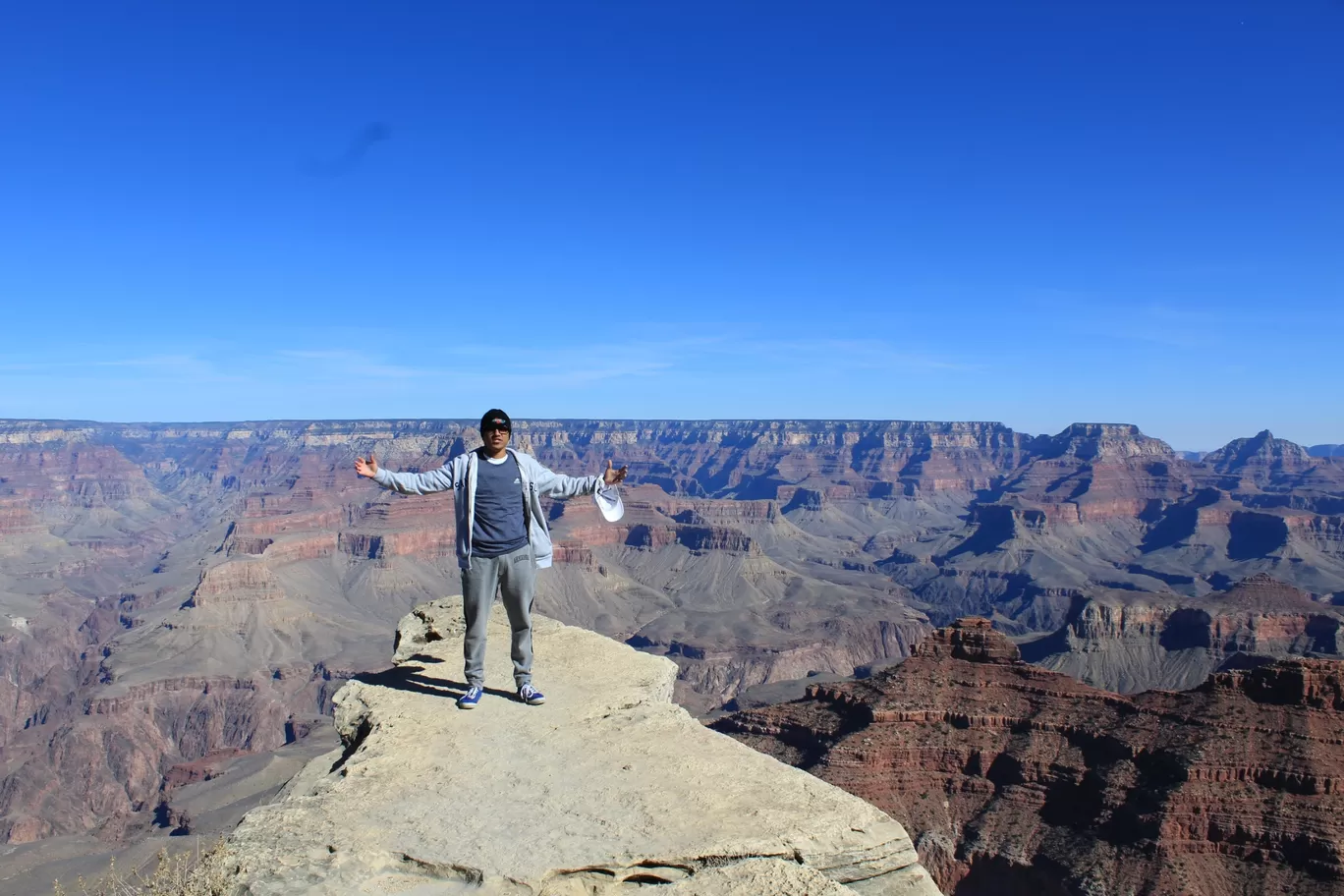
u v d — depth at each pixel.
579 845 8.64
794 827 9.00
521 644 12.81
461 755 10.74
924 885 9.04
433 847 8.59
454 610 17.81
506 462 12.68
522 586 12.55
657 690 13.50
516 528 12.54
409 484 12.27
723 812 9.32
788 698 144.12
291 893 7.75
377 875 8.17
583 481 12.92
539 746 11.05
